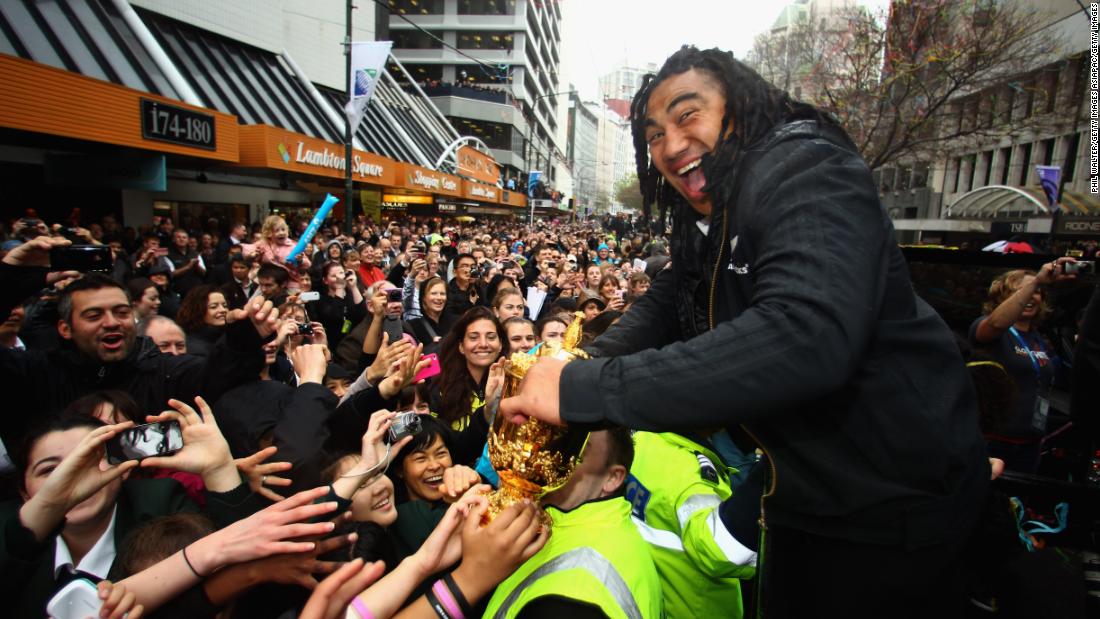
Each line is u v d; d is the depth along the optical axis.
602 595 1.16
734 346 0.88
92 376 2.92
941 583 1.11
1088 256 9.48
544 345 1.20
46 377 2.82
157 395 2.99
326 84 19.53
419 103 29.69
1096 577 1.85
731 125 1.17
